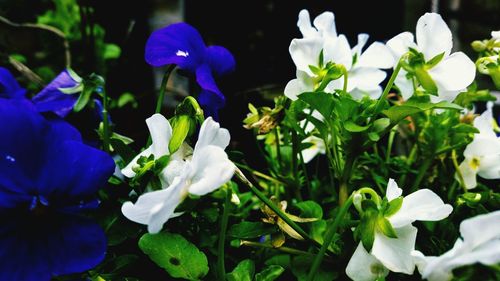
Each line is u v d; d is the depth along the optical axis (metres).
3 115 0.24
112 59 0.59
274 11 0.68
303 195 0.37
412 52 0.26
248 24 0.67
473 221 0.21
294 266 0.27
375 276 0.25
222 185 0.25
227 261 0.29
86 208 0.25
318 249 0.28
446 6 0.78
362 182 0.34
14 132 0.24
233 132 0.41
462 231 0.21
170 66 0.30
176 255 0.25
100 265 0.27
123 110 0.54
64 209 0.25
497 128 0.35
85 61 0.59
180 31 0.30
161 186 0.25
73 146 0.24
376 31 0.71
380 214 0.24
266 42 0.68
